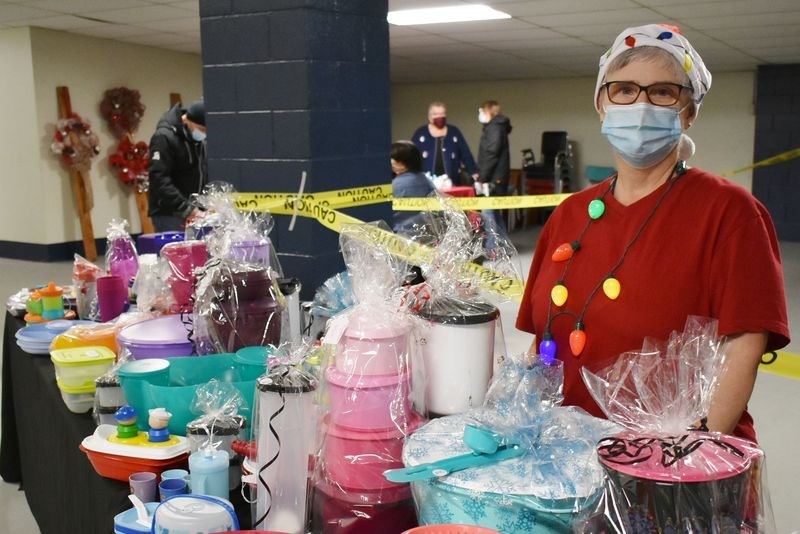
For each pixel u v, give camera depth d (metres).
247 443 1.35
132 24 8.18
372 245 1.44
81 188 8.95
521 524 0.98
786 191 10.36
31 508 2.74
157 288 2.16
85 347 1.97
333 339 1.29
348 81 2.72
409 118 14.14
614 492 0.85
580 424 1.16
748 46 8.60
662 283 1.37
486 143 8.60
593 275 1.46
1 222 9.02
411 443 1.14
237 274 1.77
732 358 1.30
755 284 1.30
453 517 1.02
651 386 1.06
